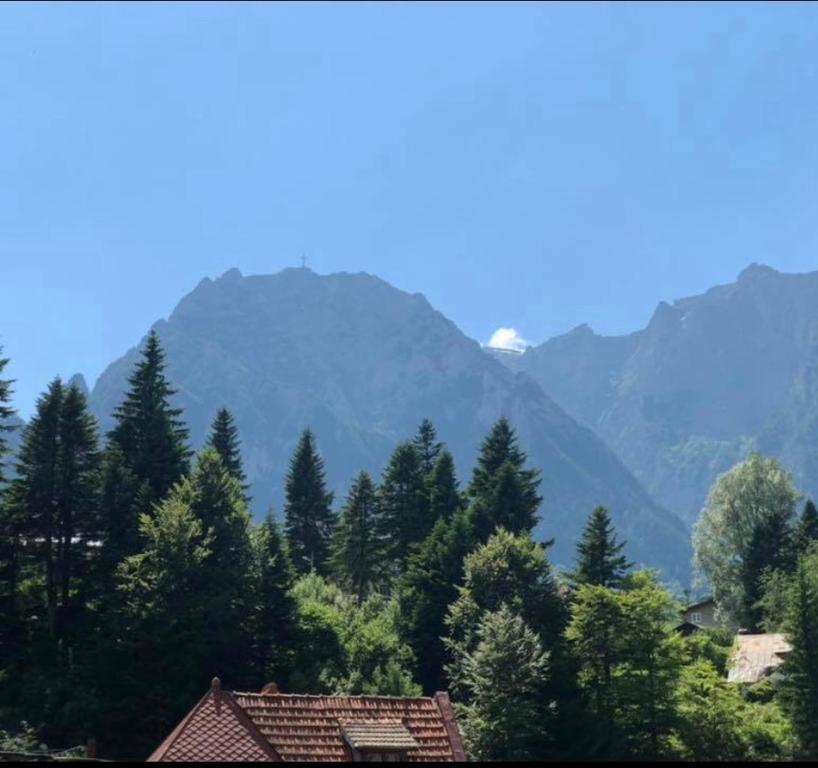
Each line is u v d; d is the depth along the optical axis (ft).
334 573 358.43
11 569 260.01
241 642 254.06
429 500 352.28
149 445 298.76
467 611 269.23
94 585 264.52
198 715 116.67
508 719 227.40
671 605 266.98
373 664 261.85
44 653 248.32
